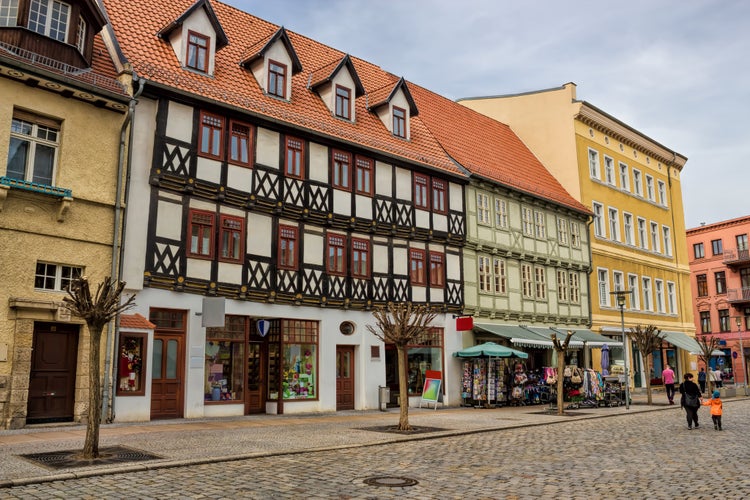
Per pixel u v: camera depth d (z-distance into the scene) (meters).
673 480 9.40
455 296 24.95
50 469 9.24
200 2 19.00
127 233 16.11
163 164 16.92
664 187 41.56
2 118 14.03
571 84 34.16
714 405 16.59
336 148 21.55
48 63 14.86
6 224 13.90
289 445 12.18
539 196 29.73
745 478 9.57
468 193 26.45
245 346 18.70
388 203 22.95
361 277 21.80
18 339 13.87
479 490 8.59
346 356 21.61
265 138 19.53
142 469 9.57
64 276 14.98
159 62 18.05
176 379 17.05
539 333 27.28
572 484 9.04
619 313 34.53
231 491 8.28
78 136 15.34
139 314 16.11
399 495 8.21
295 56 21.52
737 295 52.72
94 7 16.20
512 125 36.19
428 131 27.11
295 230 20.08
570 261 31.59
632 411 22.11
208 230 17.91
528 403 24.92
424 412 20.92
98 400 10.43
